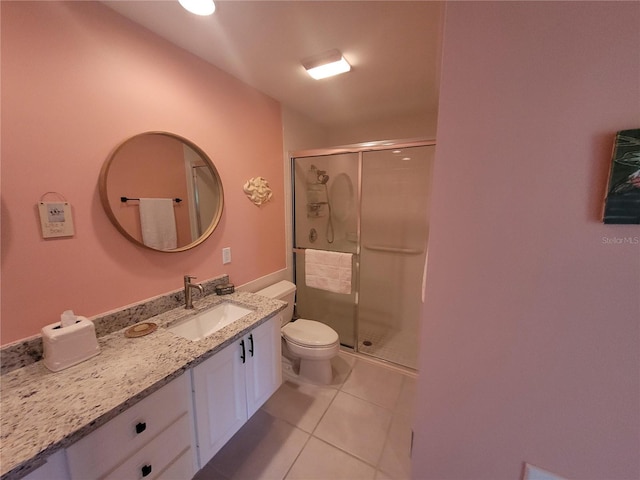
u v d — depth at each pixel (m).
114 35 1.18
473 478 0.65
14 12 0.91
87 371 0.97
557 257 0.50
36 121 0.98
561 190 0.48
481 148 0.52
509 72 0.49
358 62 1.63
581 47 0.44
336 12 1.19
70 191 1.08
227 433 1.30
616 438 0.51
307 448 1.45
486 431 0.62
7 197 0.93
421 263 2.36
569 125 0.46
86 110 1.11
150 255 1.40
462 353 0.61
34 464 0.65
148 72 1.31
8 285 0.94
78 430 0.73
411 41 1.41
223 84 1.71
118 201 1.23
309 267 2.43
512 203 0.52
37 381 0.91
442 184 0.57
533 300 0.53
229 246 1.87
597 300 0.48
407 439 1.51
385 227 2.40
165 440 1.00
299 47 1.46
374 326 2.61
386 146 2.13
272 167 2.23
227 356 1.26
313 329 2.04
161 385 0.94
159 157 1.39
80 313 1.14
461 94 0.53
